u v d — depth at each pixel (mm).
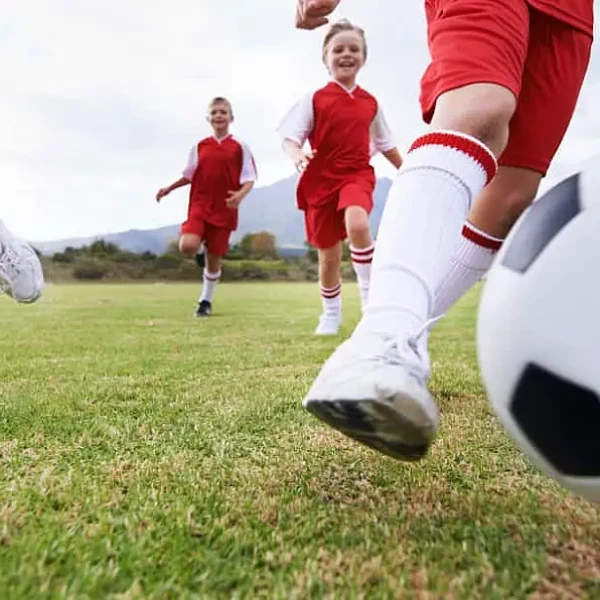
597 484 671
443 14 1006
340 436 1278
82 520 827
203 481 996
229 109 5195
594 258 641
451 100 939
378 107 3744
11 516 834
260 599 644
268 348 2891
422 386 798
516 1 983
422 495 932
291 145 3539
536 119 1177
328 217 3629
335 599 640
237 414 1493
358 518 843
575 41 1146
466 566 705
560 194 705
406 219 905
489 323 710
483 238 1212
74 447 1205
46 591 643
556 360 652
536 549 743
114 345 3020
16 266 2129
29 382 1952
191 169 5156
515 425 709
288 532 796
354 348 827
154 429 1347
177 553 736
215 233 5207
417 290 878
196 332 3736
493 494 936
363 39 3717
